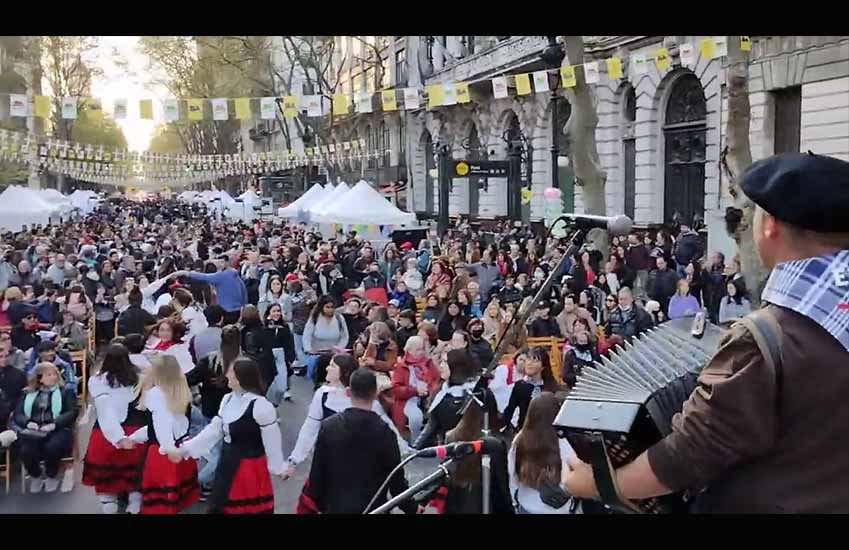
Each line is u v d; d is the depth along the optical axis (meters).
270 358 11.53
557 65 18.34
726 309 14.10
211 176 63.56
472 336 10.26
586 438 2.11
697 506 2.19
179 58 52.16
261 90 49.91
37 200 31.28
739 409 1.96
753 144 22.59
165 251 26.11
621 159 29.44
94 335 15.36
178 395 7.41
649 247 20.08
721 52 15.86
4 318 13.59
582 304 12.98
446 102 15.68
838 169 2.07
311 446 7.25
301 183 57.88
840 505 1.97
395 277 18.61
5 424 9.25
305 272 17.86
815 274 2.04
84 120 62.94
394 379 9.85
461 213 42.84
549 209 19.83
